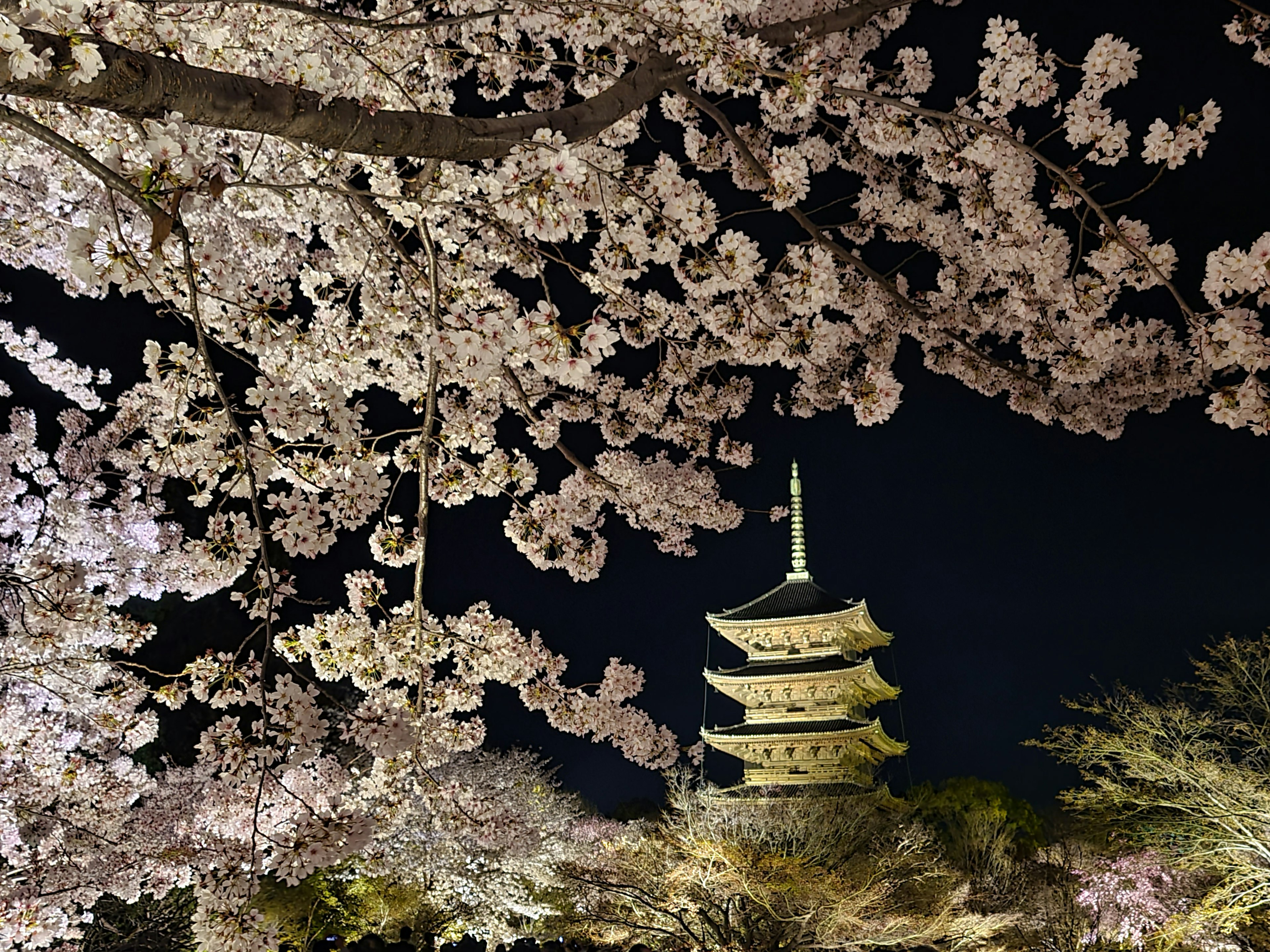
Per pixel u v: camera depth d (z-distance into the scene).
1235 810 15.96
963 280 7.18
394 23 3.33
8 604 5.86
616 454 6.81
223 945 3.57
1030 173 4.63
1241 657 17.45
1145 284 4.30
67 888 7.76
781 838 20.77
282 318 5.39
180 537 8.64
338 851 3.73
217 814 5.53
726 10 3.66
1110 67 3.92
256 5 4.91
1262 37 4.54
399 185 5.18
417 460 5.40
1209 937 17.48
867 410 4.58
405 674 5.23
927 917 19.05
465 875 20.62
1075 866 22.06
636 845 21.03
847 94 4.14
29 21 2.29
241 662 4.74
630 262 3.78
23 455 8.24
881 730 34.16
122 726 6.64
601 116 3.48
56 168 5.66
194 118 2.57
